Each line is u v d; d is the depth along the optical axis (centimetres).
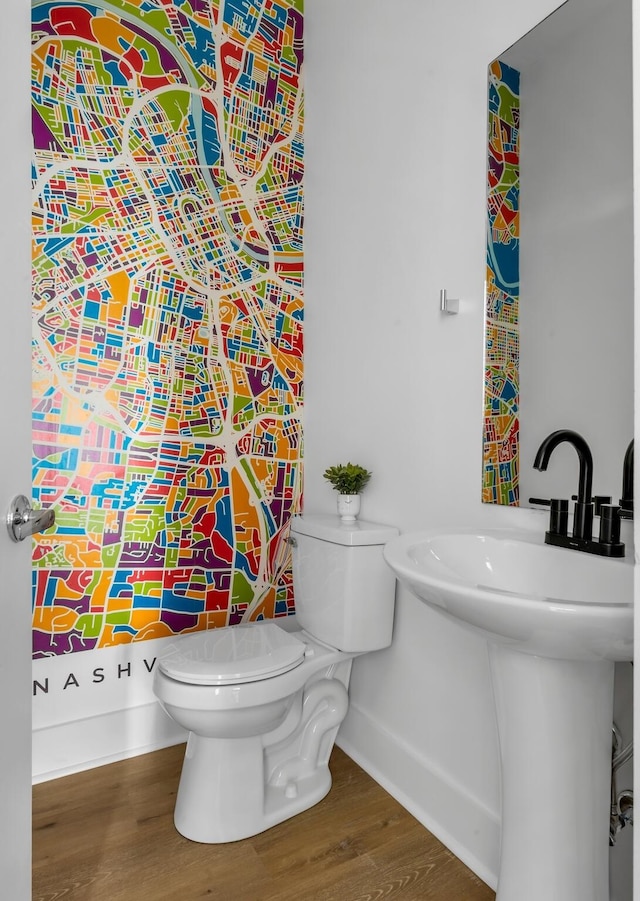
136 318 190
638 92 56
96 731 184
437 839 150
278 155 221
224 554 210
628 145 108
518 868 105
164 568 197
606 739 102
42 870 137
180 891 131
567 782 101
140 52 190
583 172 117
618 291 110
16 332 83
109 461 187
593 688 100
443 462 154
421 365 163
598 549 103
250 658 152
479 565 122
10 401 81
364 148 188
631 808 109
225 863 140
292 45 225
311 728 172
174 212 197
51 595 178
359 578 166
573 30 119
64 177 177
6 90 78
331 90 207
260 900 129
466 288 146
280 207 221
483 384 141
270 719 149
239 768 150
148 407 193
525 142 130
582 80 117
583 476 110
